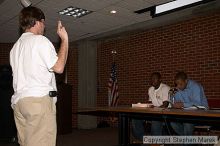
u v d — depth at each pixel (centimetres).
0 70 567
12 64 171
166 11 564
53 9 566
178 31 641
